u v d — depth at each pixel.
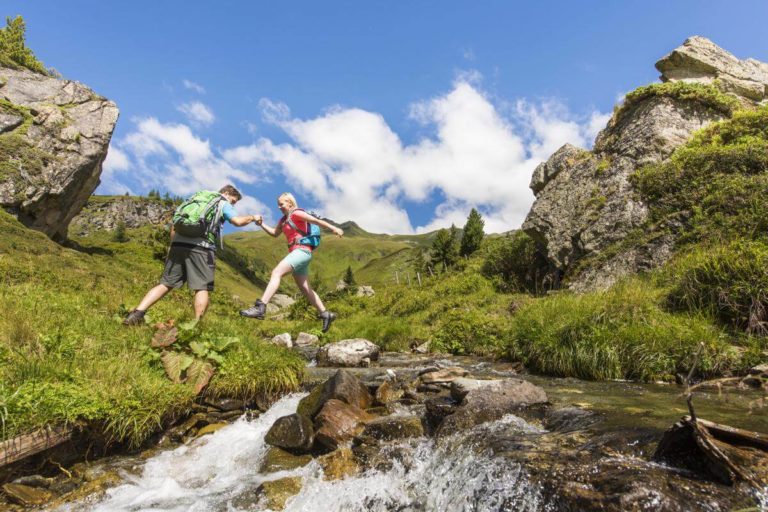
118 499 3.38
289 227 6.16
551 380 6.93
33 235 36.97
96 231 172.12
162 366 5.19
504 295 18.62
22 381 4.00
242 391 5.30
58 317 6.10
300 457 4.01
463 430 3.95
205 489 3.57
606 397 5.21
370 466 3.64
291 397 5.59
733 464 2.42
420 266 49.41
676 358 6.61
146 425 4.23
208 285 6.11
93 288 12.12
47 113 52.25
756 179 11.42
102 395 4.14
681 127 15.30
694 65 19.19
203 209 6.02
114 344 5.43
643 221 13.61
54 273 12.92
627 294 8.56
